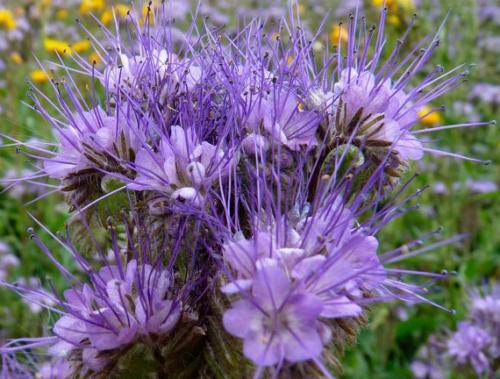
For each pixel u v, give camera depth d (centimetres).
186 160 7
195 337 6
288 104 7
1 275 16
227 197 7
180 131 7
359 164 7
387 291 7
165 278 7
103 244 8
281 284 6
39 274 16
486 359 14
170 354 6
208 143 7
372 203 7
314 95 8
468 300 16
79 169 7
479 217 19
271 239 6
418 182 19
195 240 6
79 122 8
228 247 6
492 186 20
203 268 7
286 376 6
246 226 7
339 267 6
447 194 18
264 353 5
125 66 8
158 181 7
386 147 7
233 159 7
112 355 6
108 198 7
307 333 6
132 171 7
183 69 8
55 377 9
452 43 21
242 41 9
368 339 16
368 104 8
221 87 8
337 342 6
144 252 7
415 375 15
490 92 24
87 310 6
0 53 24
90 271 6
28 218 17
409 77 8
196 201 7
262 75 7
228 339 6
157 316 6
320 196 7
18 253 18
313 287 6
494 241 19
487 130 24
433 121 19
